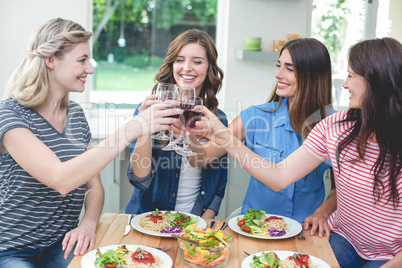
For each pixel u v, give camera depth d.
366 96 1.51
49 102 1.63
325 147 1.71
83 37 1.59
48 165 1.41
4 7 2.87
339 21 3.35
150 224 1.59
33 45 1.58
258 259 1.34
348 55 1.57
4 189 1.58
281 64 1.99
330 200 1.88
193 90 1.55
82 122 1.82
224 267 1.34
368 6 3.36
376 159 1.55
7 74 2.94
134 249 1.40
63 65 1.58
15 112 1.54
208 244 1.33
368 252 1.71
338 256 1.66
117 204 2.86
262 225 1.63
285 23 3.26
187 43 1.99
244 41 3.22
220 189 2.08
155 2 3.98
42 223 1.61
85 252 1.43
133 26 3.83
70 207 1.68
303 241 1.56
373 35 3.40
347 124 1.66
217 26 3.27
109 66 3.71
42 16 2.93
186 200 2.04
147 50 3.88
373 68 1.48
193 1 3.96
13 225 1.58
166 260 1.33
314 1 3.29
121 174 2.88
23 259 1.56
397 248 1.64
